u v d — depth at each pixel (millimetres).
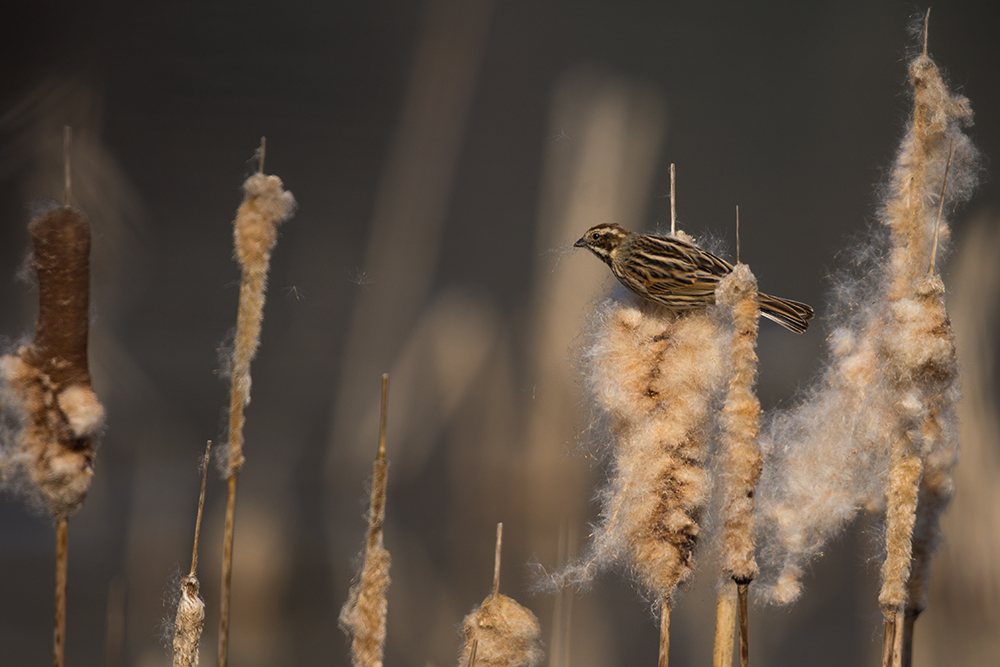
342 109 24875
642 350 9227
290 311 21578
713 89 31359
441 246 20984
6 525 15336
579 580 9242
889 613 9133
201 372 20562
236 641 13023
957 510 13117
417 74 22562
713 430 9219
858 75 32594
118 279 17859
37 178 15844
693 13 31453
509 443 16094
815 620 13805
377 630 9102
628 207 15453
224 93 24688
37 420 9070
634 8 30062
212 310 22500
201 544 15086
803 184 29859
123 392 18328
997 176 14703
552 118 16547
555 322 15086
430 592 14055
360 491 17688
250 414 19781
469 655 9164
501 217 22047
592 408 9258
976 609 12812
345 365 19469
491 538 14875
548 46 26969
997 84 29500
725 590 9188
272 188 9102
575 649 11883
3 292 15641
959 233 14195
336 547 15523
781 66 32031
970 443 13141
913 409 9125
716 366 9227
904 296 9188
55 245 9070
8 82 17109
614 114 15930
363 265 20578
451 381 17328
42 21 19531
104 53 22594
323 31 25375
